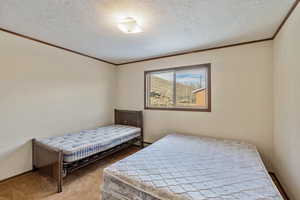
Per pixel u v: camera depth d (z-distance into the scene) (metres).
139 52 3.22
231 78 2.77
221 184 1.42
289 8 1.65
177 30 2.20
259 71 2.56
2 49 2.16
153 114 3.65
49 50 2.73
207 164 1.84
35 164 2.47
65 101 3.00
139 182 1.45
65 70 3.00
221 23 1.99
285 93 1.91
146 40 2.57
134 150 3.63
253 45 2.59
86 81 3.43
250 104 2.63
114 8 1.66
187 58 3.21
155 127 3.63
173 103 3.44
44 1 1.54
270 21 1.93
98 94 3.72
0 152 2.16
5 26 2.08
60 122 2.92
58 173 2.01
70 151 2.10
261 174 1.61
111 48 2.97
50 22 1.97
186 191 1.31
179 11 1.72
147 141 3.74
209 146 2.45
